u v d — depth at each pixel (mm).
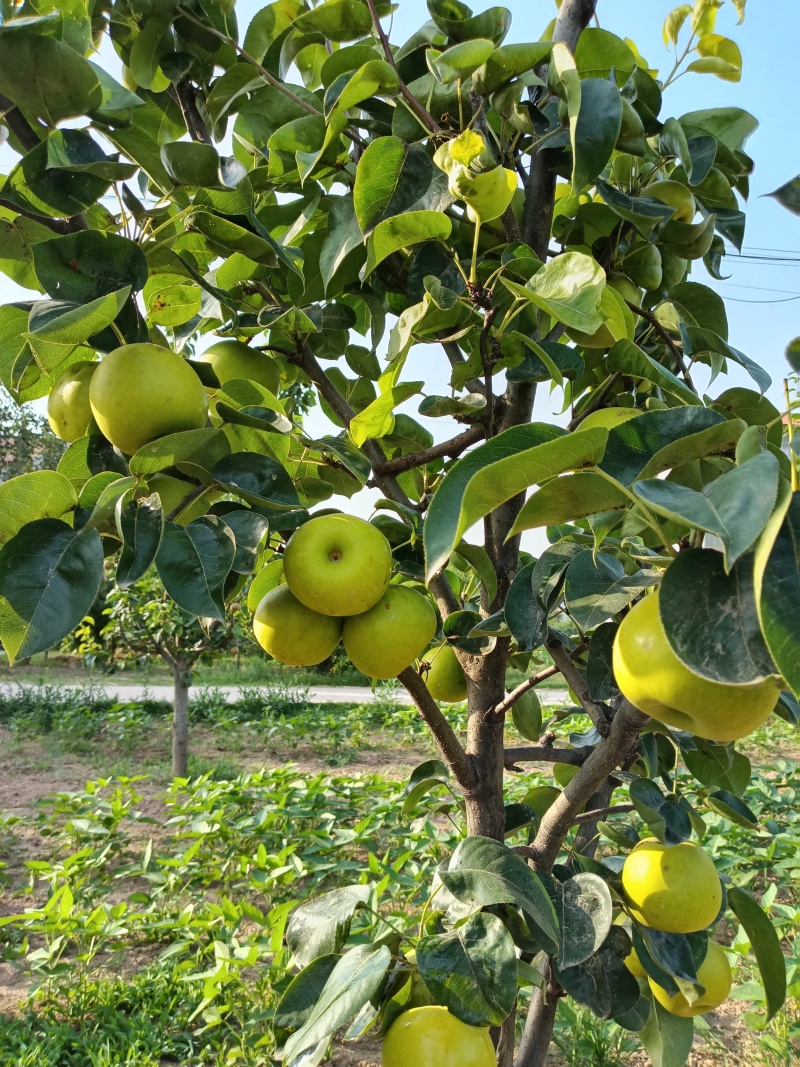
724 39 2373
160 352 1476
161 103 2168
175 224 1864
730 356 2051
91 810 7469
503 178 1599
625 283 2189
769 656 925
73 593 1327
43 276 1475
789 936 5305
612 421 1712
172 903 5836
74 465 1562
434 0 1811
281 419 1721
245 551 1456
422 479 2391
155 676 22109
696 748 2316
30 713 14578
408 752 12227
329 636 1677
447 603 1946
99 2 2021
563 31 1943
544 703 15562
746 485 898
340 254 1908
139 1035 4035
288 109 2104
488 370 1723
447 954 1391
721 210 2389
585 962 1743
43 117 1599
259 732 13430
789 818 7441
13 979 4887
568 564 1686
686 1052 2045
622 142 1922
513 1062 1906
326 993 1415
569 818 1682
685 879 1717
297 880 6223
